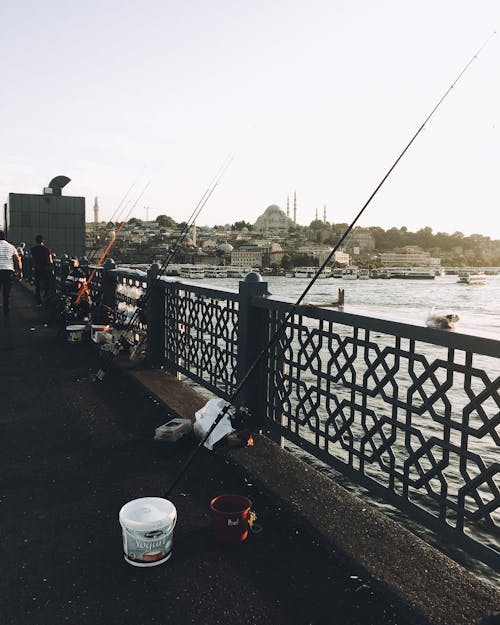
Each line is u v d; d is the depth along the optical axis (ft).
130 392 16.55
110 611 6.59
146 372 18.48
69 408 14.88
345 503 9.14
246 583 7.19
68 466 10.98
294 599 6.88
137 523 7.38
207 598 6.86
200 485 10.19
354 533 8.18
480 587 6.91
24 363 20.52
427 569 7.29
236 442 11.51
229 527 8.05
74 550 7.93
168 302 18.56
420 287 507.71
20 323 31.14
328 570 7.52
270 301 11.62
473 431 7.04
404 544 7.89
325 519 8.59
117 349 18.39
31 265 60.80
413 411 7.98
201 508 9.31
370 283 576.61
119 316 26.27
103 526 8.64
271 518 8.98
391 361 105.60
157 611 6.60
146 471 10.77
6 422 13.67
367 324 8.77
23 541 8.16
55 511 9.12
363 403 9.09
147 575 7.34
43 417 14.10
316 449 10.50
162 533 7.52
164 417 14.15
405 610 6.52
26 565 7.54
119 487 10.05
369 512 8.84
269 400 12.26
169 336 18.54
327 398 10.05
